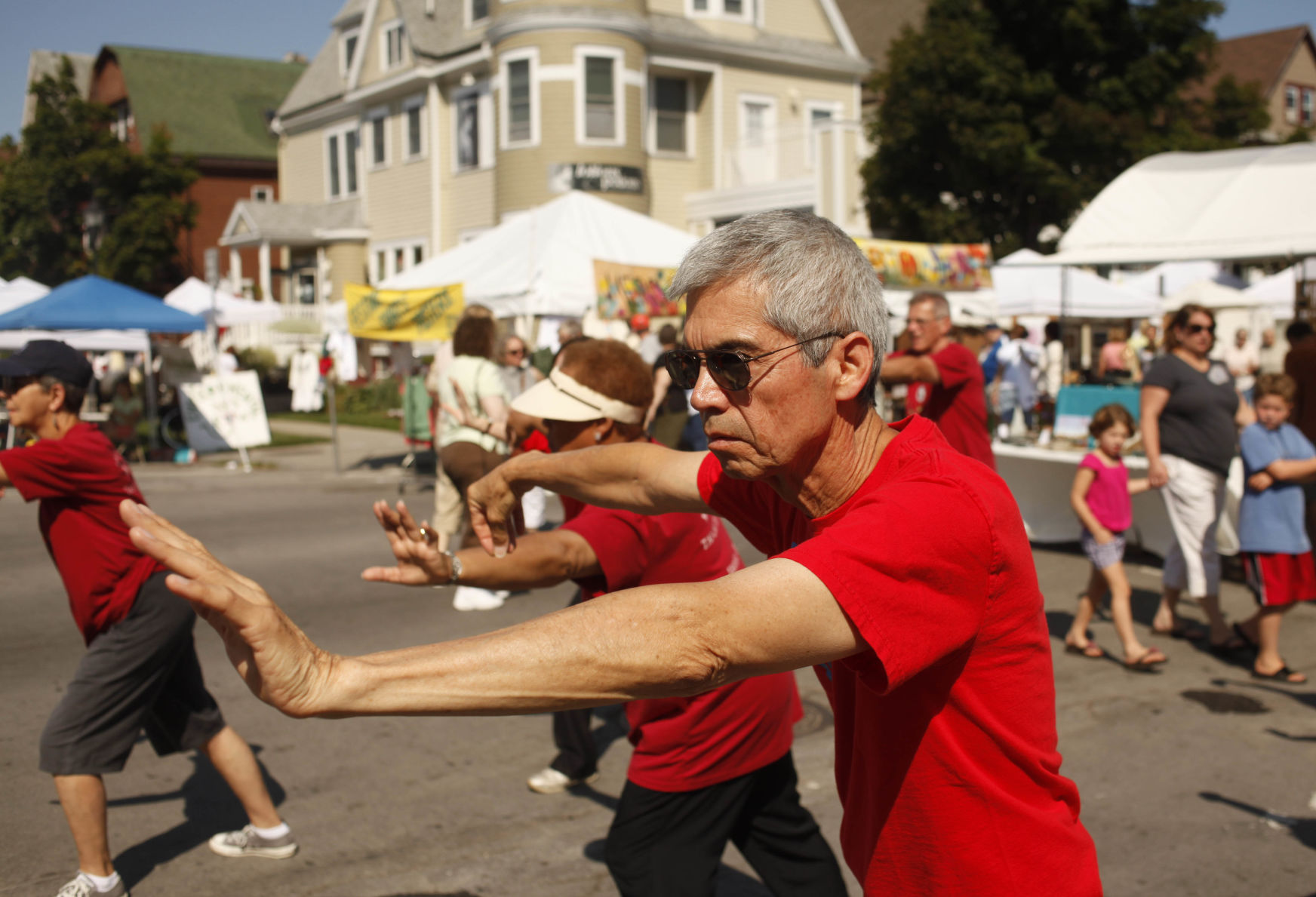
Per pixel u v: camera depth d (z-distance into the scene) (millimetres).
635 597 1199
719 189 24781
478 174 25766
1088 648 5949
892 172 23234
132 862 3576
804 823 2527
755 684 2400
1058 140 21984
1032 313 18078
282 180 34156
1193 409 5883
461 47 25688
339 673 1116
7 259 29969
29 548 8914
